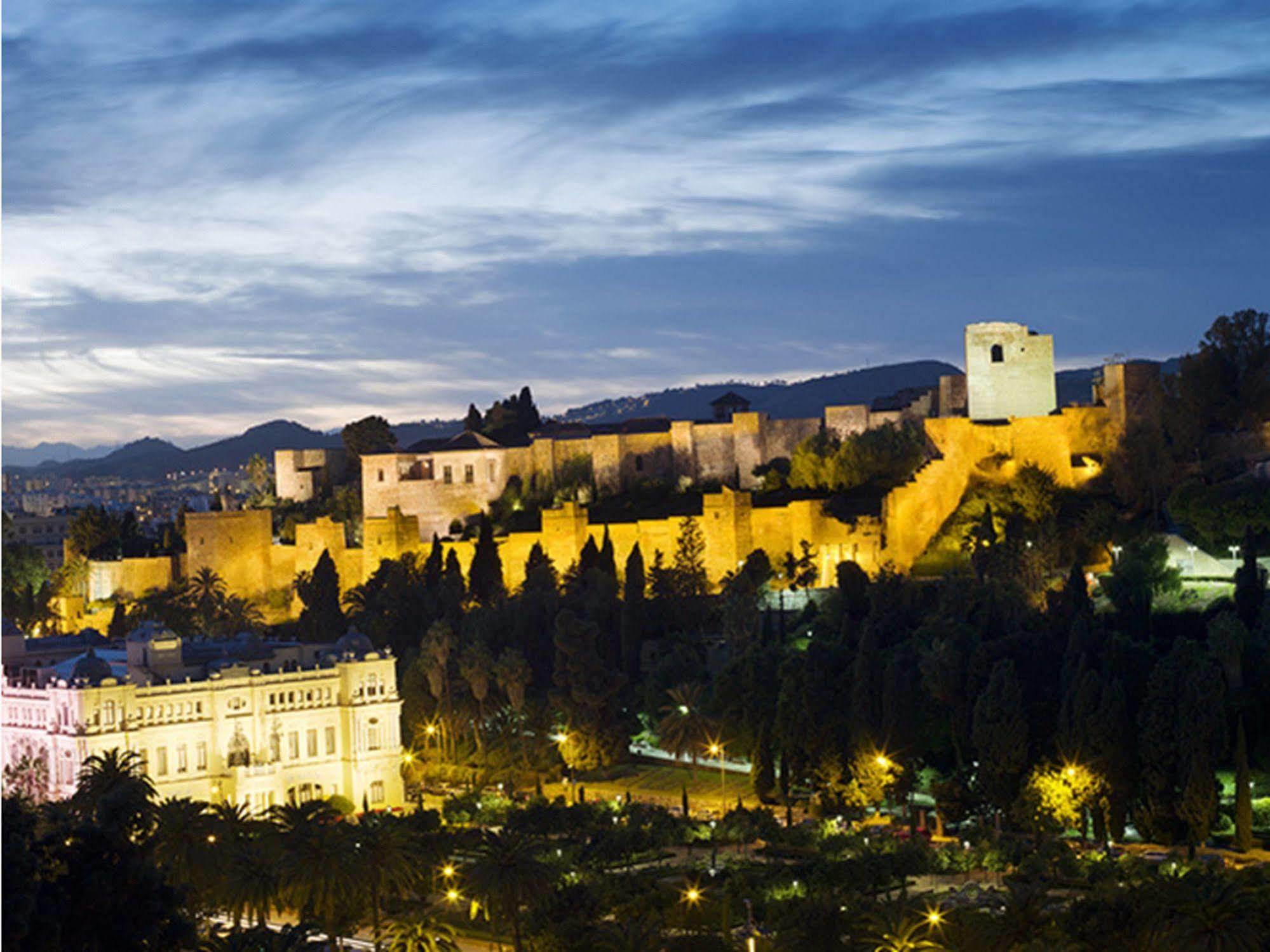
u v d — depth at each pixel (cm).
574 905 16225
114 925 12850
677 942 15575
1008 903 14688
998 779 19388
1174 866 16900
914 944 14550
